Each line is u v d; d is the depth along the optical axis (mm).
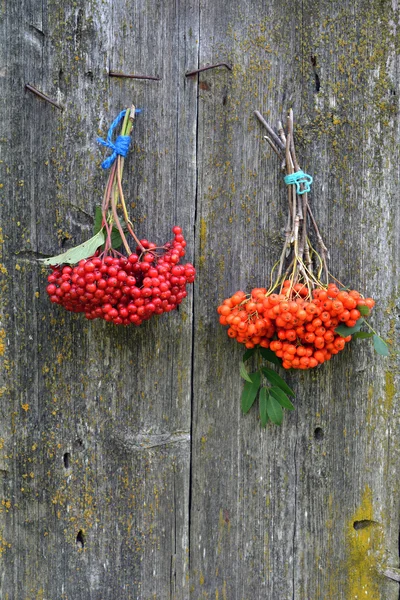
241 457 835
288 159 794
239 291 782
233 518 839
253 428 835
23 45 783
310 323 742
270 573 846
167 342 817
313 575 850
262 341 779
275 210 818
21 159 787
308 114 817
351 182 825
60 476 810
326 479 843
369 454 845
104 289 705
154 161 803
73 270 720
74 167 793
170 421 823
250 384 814
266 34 810
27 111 786
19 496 806
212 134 811
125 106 797
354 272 828
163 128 803
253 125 813
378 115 824
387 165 828
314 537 847
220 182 813
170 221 808
